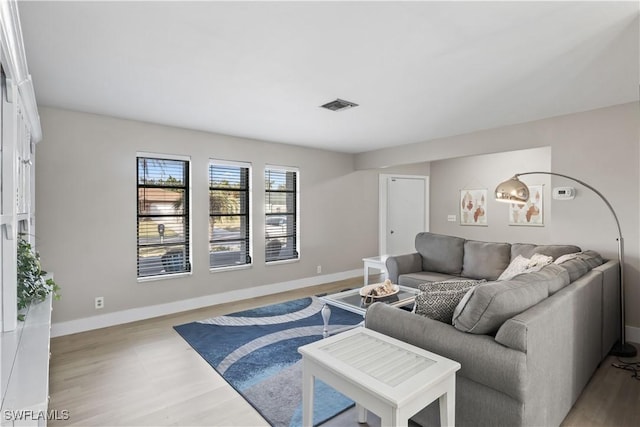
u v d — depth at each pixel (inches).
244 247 189.9
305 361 68.0
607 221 132.3
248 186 190.4
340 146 211.3
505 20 71.0
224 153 178.2
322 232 222.8
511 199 126.2
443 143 185.8
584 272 102.6
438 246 177.0
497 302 64.0
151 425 80.1
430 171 277.0
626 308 128.9
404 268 173.6
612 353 115.0
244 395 92.2
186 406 87.5
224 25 72.8
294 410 85.8
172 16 69.2
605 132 132.3
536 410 63.4
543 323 65.3
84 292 139.0
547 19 70.6
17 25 50.5
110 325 144.7
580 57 88.9
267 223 199.5
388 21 71.2
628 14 68.7
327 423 81.0
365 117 145.3
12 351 57.4
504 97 120.4
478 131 170.4
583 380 89.7
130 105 128.3
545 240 216.8
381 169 254.5
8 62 55.6
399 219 264.7
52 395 92.0
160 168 160.6
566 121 141.9
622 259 122.0
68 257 135.3
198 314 159.9
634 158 126.3
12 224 64.8
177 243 165.9
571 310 79.3
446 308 77.4
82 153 137.5
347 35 77.1
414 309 83.6
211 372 105.0
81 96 118.3
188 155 165.6
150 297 155.9
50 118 130.6
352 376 57.7
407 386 54.5
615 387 94.3
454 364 62.1
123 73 98.3
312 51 85.0
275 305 173.8
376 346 70.0
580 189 138.5
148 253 157.9
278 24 72.5
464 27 73.9
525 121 152.2
